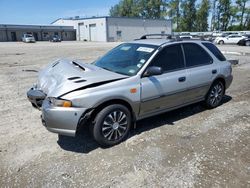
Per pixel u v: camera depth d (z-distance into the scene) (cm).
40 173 301
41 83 397
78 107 322
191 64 458
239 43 2988
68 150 354
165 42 430
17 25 5550
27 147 362
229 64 541
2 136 397
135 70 387
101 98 336
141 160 327
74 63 429
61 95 323
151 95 392
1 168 311
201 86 475
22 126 436
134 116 388
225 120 461
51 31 6138
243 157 334
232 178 290
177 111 509
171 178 290
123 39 5700
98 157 336
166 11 7956
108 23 5419
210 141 378
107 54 480
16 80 823
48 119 328
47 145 369
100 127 347
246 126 434
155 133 407
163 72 409
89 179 289
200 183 281
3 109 523
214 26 7569
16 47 2956
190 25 7662
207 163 320
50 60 1456
